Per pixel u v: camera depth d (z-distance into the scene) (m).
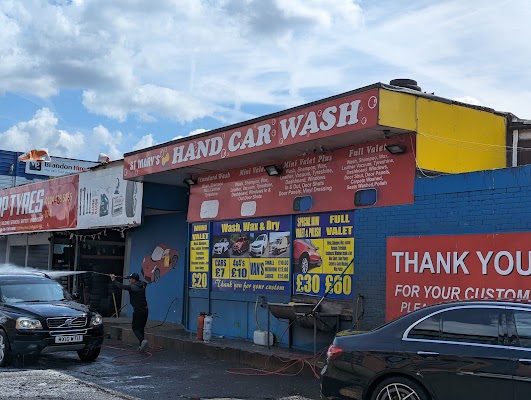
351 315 11.26
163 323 17.39
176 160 14.58
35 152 32.44
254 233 13.96
